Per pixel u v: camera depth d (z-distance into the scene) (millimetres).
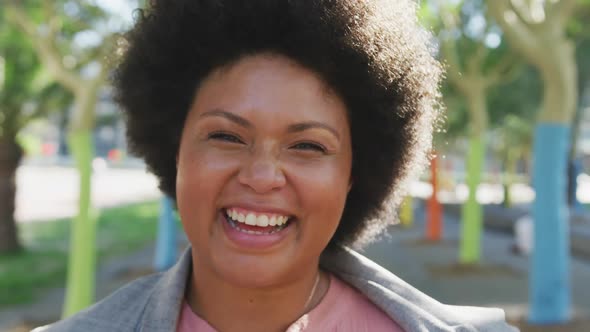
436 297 8125
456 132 15094
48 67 6199
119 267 10289
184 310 1473
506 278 9297
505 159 23844
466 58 9609
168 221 9758
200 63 1396
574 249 12453
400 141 1640
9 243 10812
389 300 1507
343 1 1430
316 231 1363
